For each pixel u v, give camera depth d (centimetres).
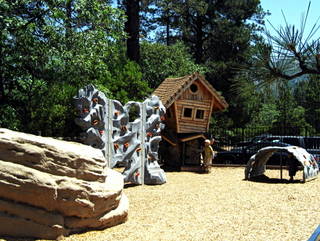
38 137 726
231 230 726
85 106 1112
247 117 3534
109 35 1456
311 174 1383
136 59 2278
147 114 1285
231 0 3716
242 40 3547
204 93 1631
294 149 1375
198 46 3900
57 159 672
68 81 1402
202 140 1633
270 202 987
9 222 630
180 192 1128
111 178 797
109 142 1156
